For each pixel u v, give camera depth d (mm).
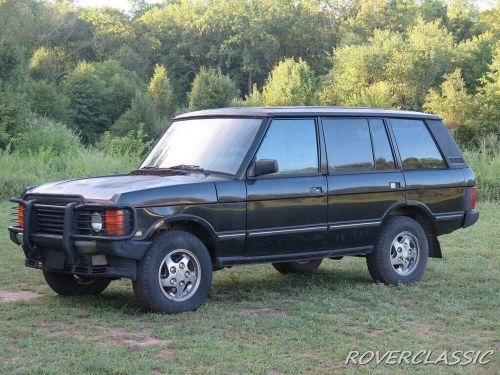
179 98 120812
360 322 7871
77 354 6543
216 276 10609
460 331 7555
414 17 107312
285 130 9062
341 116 9547
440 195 10258
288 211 8898
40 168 24609
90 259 8031
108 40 122625
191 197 8250
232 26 116625
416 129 10281
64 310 8203
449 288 9594
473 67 70875
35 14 112125
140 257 7949
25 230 8312
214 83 91875
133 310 8312
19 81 42438
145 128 81875
